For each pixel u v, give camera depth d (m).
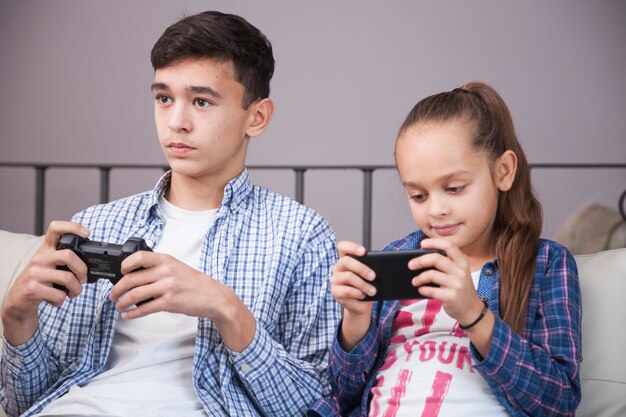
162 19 4.06
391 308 1.24
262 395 1.20
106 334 1.26
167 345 1.24
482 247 1.24
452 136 1.15
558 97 3.99
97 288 1.31
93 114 4.15
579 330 1.14
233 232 1.33
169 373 1.23
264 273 1.30
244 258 1.32
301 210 1.37
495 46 3.97
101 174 2.74
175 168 1.28
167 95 1.27
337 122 4.07
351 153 4.07
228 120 1.29
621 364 1.21
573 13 3.96
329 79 4.07
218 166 1.31
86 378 1.24
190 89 1.25
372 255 1.08
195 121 1.27
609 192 4.00
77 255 1.13
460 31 3.98
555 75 3.98
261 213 1.37
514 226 1.21
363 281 1.09
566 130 4.00
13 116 4.20
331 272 1.34
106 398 1.18
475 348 1.08
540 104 3.99
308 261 1.33
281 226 1.34
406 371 1.16
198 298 1.12
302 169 2.63
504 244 1.20
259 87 1.35
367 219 2.57
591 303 1.25
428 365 1.15
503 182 1.20
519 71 3.98
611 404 1.19
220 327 1.17
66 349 1.29
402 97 4.02
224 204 1.33
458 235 1.16
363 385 1.22
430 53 4.00
